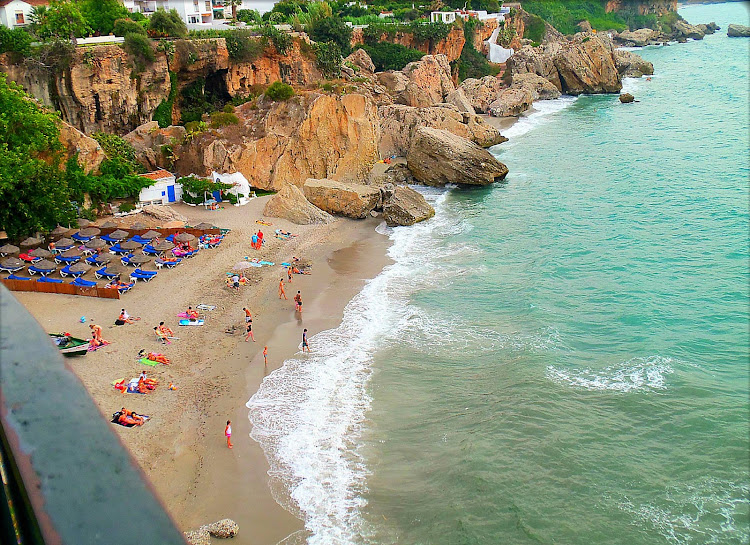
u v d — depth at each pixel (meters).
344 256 56.25
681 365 35.94
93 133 71.81
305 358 38.22
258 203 69.31
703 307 43.47
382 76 121.94
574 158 91.06
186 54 87.31
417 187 78.81
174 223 59.62
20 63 73.19
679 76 166.88
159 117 85.62
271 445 30.50
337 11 155.25
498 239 59.28
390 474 28.50
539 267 51.69
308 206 65.62
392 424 31.92
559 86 152.88
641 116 120.19
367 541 24.89
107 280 48.62
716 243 55.84
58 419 1.95
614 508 25.77
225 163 72.75
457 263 53.59
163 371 36.44
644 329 40.59
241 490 27.77
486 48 167.25
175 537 1.83
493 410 32.41
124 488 1.89
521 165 88.25
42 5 81.88
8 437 1.87
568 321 42.06
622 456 28.78
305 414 32.81
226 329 41.75
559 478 27.55
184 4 106.50
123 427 31.41
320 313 44.41
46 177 54.06
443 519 25.67
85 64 75.81
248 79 97.44
